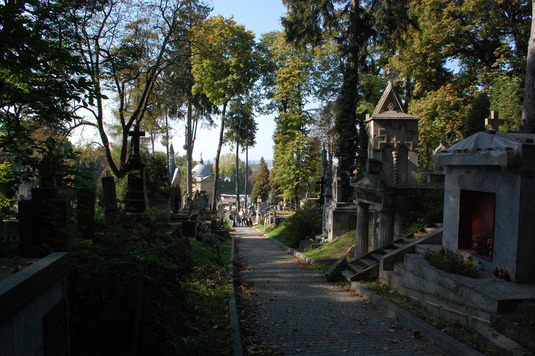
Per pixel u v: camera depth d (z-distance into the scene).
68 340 4.04
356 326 8.28
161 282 5.28
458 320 7.79
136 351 4.73
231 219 61.78
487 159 8.14
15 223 8.29
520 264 7.71
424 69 29.00
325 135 49.88
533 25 14.05
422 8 28.22
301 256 19.61
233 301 9.12
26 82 6.93
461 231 9.77
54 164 5.70
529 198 7.67
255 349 6.72
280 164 38.94
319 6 21.36
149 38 21.00
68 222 4.87
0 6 5.55
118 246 5.39
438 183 14.28
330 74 39.47
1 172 7.43
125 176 19.62
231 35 34.09
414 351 6.82
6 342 2.71
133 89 24.97
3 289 2.70
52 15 9.11
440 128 27.14
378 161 14.06
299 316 9.00
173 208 26.30
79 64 7.53
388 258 11.60
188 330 5.74
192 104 40.62
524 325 6.27
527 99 14.12
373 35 21.81
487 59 29.83
